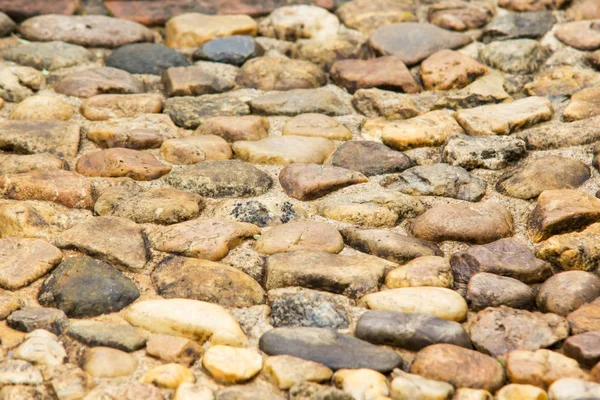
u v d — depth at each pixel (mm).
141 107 4203
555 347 2686
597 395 2387
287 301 2885
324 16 5113
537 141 3900
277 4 5242
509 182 3613
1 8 4977
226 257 3150
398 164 3789
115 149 3793
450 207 3387
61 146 3848
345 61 4688
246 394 2457
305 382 2475
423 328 2693
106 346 2645
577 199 3357
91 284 2922
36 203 3406
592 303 2822
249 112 4285
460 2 5199
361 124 4215
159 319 2744
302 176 3627
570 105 4152
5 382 2461
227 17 5070
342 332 2771
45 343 2613
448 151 3812
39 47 4656
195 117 4184
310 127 4094
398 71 4516
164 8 5191
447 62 4547
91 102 4195
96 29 4871
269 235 3230
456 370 2533
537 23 4930
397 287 2975
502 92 4359
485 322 2762
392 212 3416
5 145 3824
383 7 5176
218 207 3459
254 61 4684
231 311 2859
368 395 2439
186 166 3744
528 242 3270
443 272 3008
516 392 2445
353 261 3070
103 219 3303
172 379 2496
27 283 2961
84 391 2465
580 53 4684
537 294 2949
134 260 3074
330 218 3418
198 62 4699
